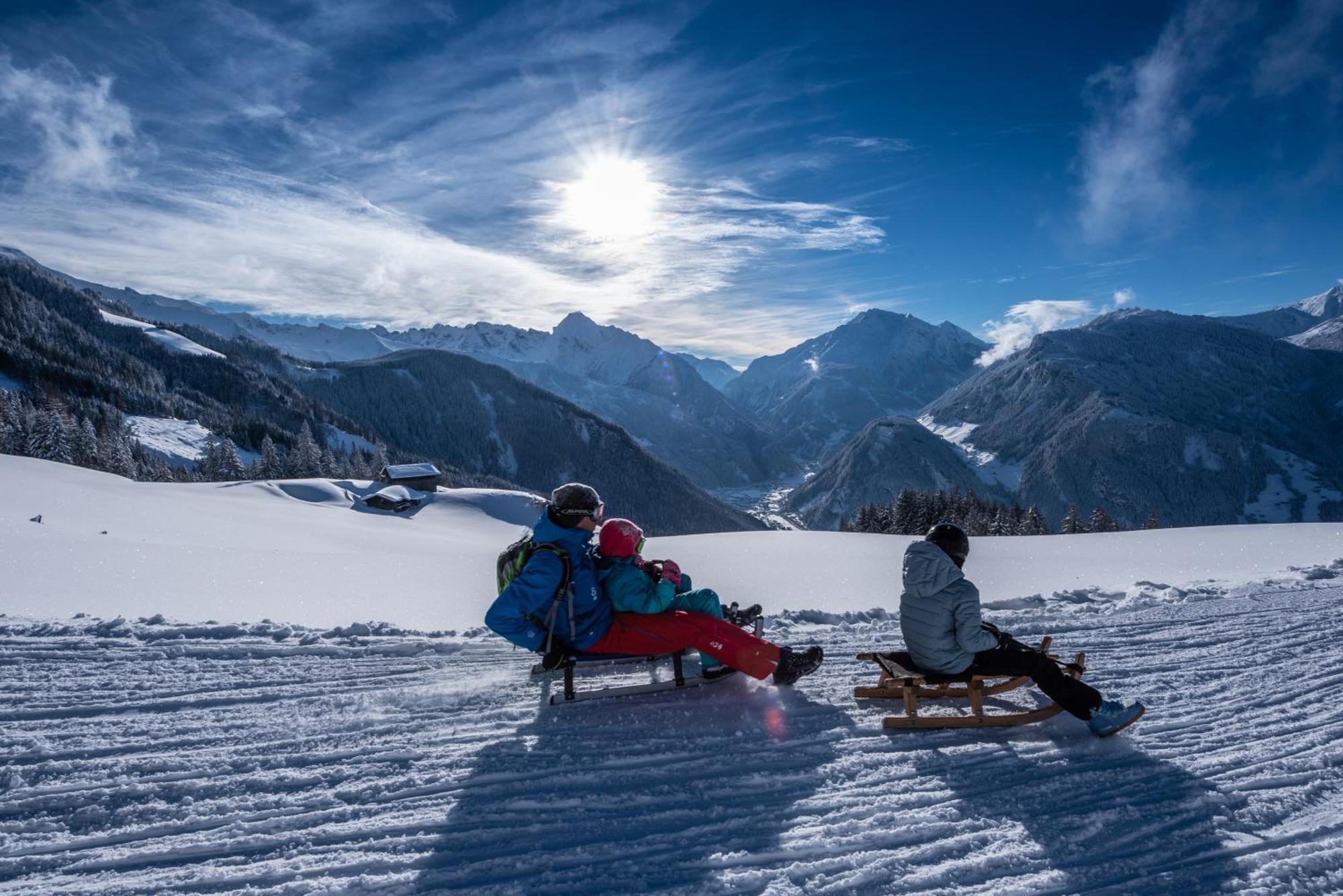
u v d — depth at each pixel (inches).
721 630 179.3
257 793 135.4
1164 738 162.6
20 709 170.4
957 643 169.2
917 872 112.2
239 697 182.7
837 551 737.0
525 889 108.0
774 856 116.3
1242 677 203.0
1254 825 125.5
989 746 159.2
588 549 185.5
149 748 152.3
